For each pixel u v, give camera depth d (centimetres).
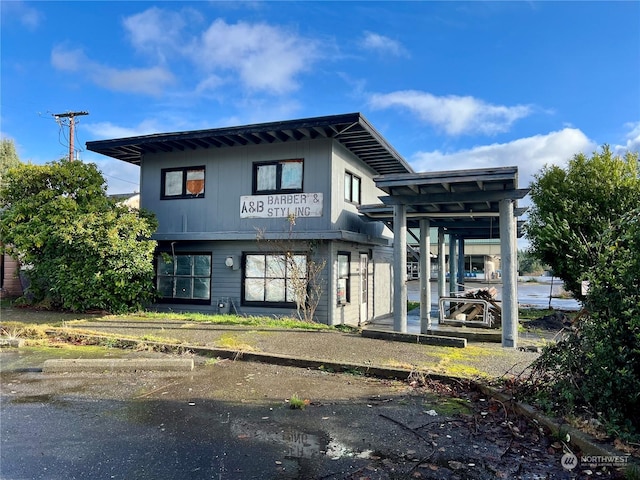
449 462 371
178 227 1344
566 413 437
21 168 1245
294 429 442
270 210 1243
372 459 376
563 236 1021
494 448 398
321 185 1202
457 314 1301
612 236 472
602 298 416
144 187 1388
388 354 736
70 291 1192
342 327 1148
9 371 668
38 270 1238
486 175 840
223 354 761
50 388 582
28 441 411
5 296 1547
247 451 390
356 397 546
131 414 484
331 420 467
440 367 648
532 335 1051
